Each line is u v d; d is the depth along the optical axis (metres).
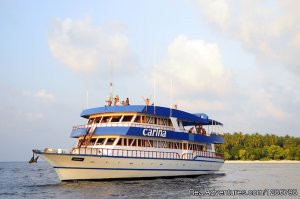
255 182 48.03
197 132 55.75
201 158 51.16
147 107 44.03
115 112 44.16
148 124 44.53
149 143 44.50
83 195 31.91
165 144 46.56
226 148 181.00
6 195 33.31
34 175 71.31
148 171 43.16
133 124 43.03
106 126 42.88
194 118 52.41
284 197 33.34
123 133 41.41
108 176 40.22
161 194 32.75
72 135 45.94
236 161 165.38
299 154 160.12
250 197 32.78
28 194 33.66
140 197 30.81
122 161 40.66
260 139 181.88
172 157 46.62
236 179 52.66
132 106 43.50
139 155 42.59
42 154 36.78
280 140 185.25
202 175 52.78
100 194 32.41
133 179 42.16
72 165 38.00
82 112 47.16
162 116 46.75
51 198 30.75
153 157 43.62
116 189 35.53
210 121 58.16
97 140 43.09
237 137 183.88
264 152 166.00
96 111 45.06
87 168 38.75
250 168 100.00
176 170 46.81
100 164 39.25
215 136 57.03
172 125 48.03
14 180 55.16
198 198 31.17
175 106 53.25
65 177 38.47
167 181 43.72
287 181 50.75
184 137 48.56
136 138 43.22
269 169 92.81
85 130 43.78
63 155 37.16
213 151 56.88
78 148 38.97
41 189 37.12
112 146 41.41
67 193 33.12
